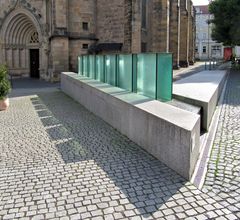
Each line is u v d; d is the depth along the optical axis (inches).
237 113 407.8
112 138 306.0
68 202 176.9
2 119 410.0
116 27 1078.4
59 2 998.4
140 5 1054.4
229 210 165.0
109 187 194.4
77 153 260.8
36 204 175.3
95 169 224.2
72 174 215.9
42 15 1077.8
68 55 1033.5
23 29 1154.7
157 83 328.5
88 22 1079.6
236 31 1380.4
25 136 319.9
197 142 232.1
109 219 158.7
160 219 157.8
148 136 258.1
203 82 569.6
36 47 1174.3
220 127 335.6
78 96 557.6
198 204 171.5
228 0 1393.9
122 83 418.0
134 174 214.1
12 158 251.6
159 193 185.0
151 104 291.9
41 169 226.4
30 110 481.1
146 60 345.4
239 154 247.8
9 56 1143.6
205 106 323.6
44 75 1097.4
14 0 1102.4
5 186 199.0
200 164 227.8
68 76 664.4
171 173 214.5
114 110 345.7
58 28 1007.0
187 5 1763.0
